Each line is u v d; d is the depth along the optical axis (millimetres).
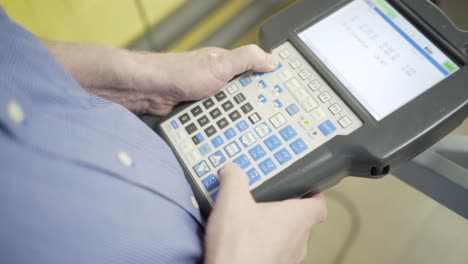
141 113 598
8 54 346
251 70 569
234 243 423
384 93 520
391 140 479
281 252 455
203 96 565
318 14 583
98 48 562
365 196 892
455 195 538
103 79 560
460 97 488
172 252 379
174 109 571
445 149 593
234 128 540
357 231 871
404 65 534
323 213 525
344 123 516
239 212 439
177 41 1048
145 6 989
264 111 545
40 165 317
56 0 943
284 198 500
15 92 327
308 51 566
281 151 513
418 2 553
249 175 504
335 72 548
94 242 326
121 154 387
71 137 351
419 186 585
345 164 501
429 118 481
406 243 838
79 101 385
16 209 296
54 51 559
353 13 586
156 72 549
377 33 566
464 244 808
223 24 1083
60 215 315
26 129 319
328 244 876
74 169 337
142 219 368
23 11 917
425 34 545
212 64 547
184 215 429
